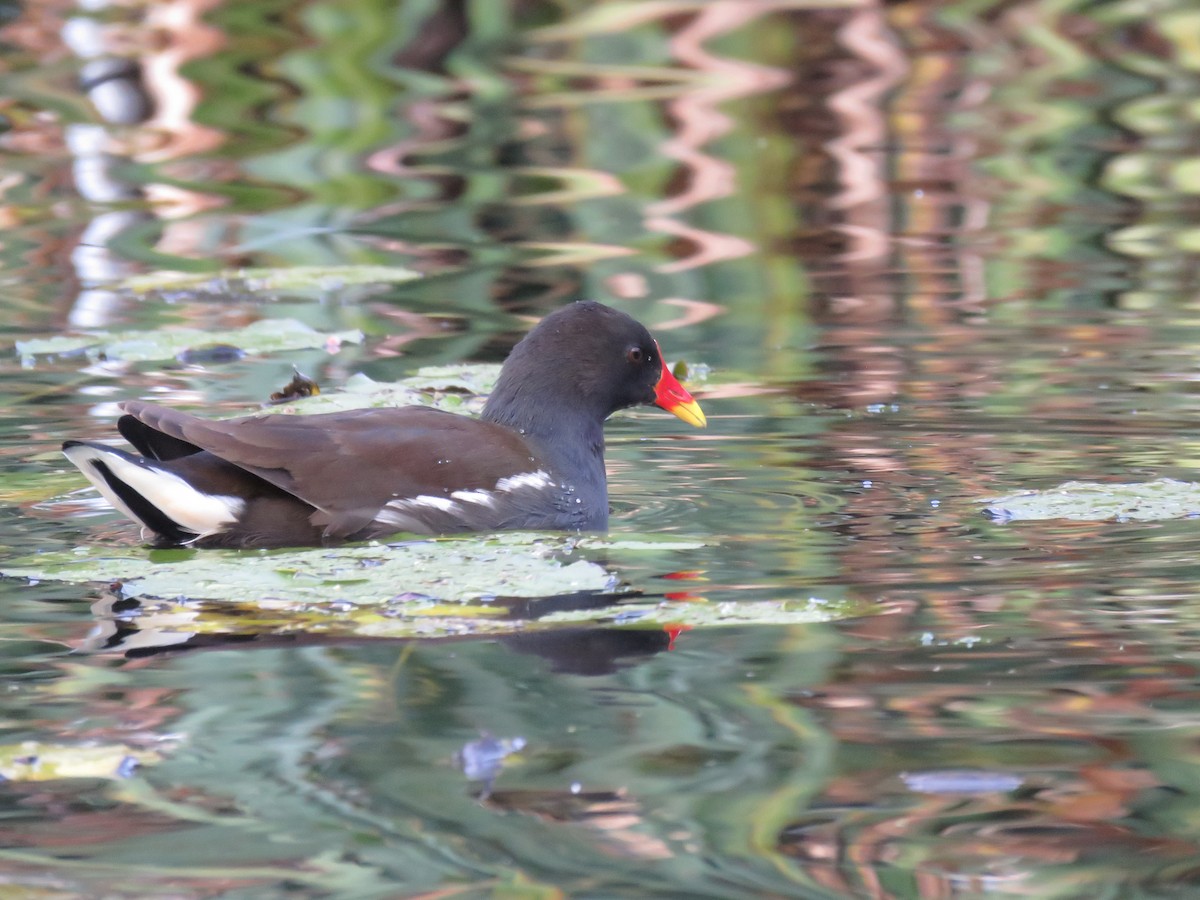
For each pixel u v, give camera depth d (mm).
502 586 9844
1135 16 33188
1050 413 14617
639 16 32906
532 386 12359
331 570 10133
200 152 27812
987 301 19922
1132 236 23281
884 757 7387
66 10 32719
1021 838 6602
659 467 13297
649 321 19359
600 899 6121
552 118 29172
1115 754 7398
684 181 26562
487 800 6930
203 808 6867
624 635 9055
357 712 7922
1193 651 8664
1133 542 10758
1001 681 8297
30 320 19641
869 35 32781
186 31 31938
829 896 6168
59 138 28266
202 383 16453
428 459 11289
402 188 26359
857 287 20859
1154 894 6145
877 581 10031
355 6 32719
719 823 6711
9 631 9102
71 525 11375
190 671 8484
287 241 23766
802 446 13805
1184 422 14172
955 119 29312
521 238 23891
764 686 8258
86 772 7262
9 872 6375
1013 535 11008
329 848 6566
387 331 19078
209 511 10672
